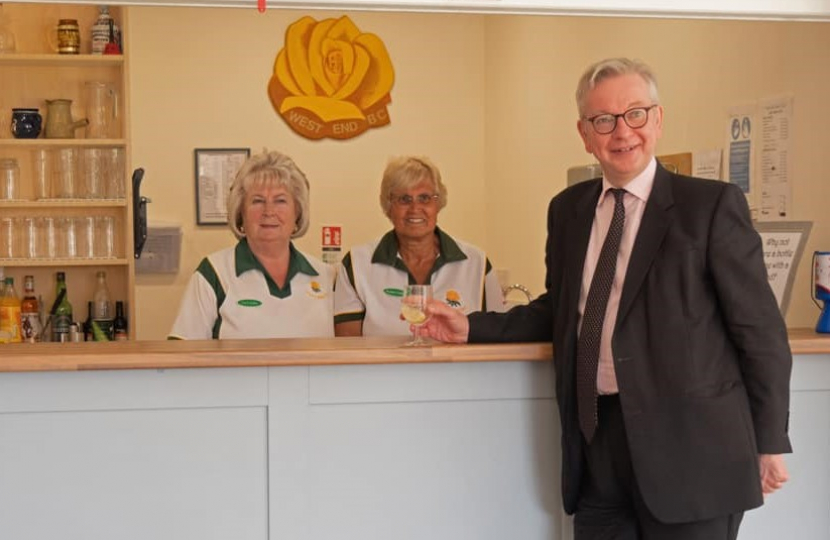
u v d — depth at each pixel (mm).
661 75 4273
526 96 5457
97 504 2635
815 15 2891
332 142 5996
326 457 2709
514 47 5629
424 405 2748
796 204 3422
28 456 2607
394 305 3773
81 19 4754
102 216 4738
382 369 2715
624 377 2426
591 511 2623
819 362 2891
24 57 4531
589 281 2549
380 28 6023
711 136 3906
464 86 6137
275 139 5938
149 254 5723
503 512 2797
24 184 4727
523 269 5547
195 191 5867
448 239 3836
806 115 3352
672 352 2387
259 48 5898
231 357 2588
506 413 2785
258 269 3660
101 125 4699
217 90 5871
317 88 5957
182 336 3582
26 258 4641
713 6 2863
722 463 2369
